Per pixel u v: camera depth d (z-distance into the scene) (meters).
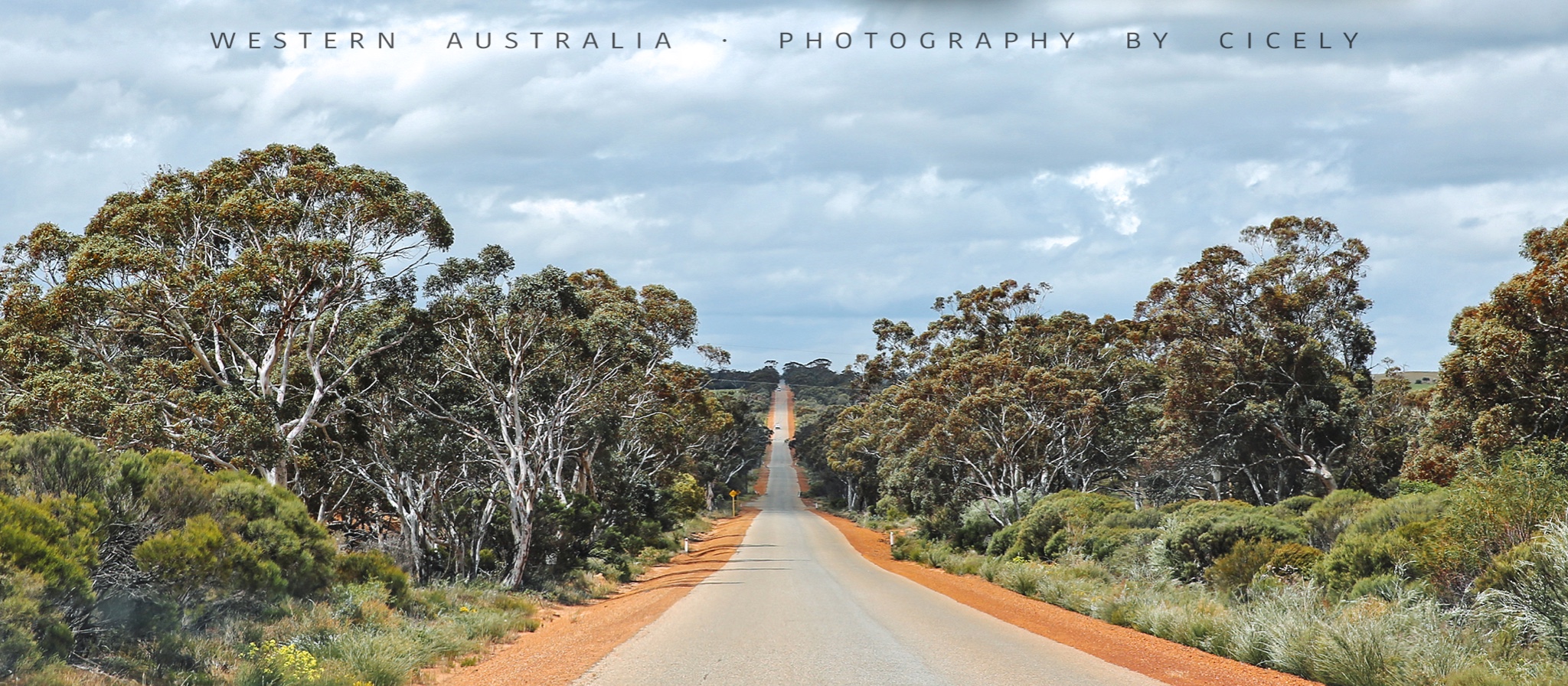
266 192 27.89
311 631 13.53
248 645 11.91
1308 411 46.56
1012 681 9.99
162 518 13.30
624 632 16.31
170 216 25.30
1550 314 26.08
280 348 30.86
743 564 40.50
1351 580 16.34
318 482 30.25
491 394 30.44
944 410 51.25
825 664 11.30
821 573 32.56
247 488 15.79
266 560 14.42
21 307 23.19
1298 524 23.36
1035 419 48.97
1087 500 37.78
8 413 22.67
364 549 29.52
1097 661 11.70
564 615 23.77
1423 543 14.92
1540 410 26.45
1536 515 12.97
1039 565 30.16
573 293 31.61
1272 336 47.91
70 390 22.39
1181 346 48.41
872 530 77.62
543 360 31.78
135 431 22.64
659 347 40.25
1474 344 28.22
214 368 28.70
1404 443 45.28
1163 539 24.58
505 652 15.67
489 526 30.73
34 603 9.13
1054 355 58.47
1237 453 49.94
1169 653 13.02
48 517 10.78
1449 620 11.93
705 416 59.50
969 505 50.78
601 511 34.06
